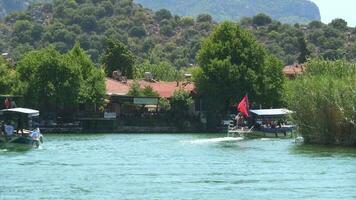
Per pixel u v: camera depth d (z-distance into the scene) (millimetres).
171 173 104312
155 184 92500
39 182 94000
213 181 95438
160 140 184000
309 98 154750
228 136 197500
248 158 127125
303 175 101625
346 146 152000
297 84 157625
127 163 118750
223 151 143125
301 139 167625
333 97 150875
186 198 81812
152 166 114000
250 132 191875
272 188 89438
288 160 122812
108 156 131875
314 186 91062
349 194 85188
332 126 153125
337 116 150875
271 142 172875
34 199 80812
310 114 155875
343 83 150875
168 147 155875
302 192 86375
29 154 135625
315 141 159125
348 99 148500
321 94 152500
